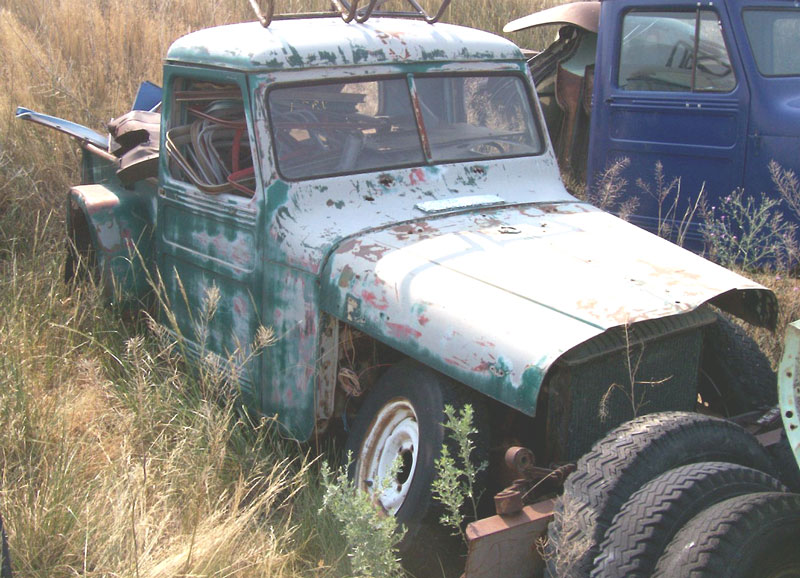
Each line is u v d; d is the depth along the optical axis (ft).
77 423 14.15
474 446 10.48
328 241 12.13
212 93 14.49
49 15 33.53
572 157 25.08
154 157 15.79
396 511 11.01
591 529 8.57
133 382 14.53
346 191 13.00
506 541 9.15
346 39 13.64
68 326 16.44
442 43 14.37
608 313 9.91
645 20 20.57
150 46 32.50
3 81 27.84
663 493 8.42
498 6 39.63
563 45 25.81
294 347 12.49
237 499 11.57
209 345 14.38
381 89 13.67
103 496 11.81
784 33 19.56
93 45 31.32
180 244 14.78
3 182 22.25
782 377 8.50
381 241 11.96
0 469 12.62
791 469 10.25
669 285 10.74
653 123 20.57
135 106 21.79
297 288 12.34
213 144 14.65
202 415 13.07
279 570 10.64
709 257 18.81
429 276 10.96
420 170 13.64
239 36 13.84
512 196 14.03
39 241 20.54
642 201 21.12
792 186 18.47
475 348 10.03
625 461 8.90
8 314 16.42
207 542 10.80
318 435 12.44
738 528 7.93
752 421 11.39
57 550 10.99
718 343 12.53
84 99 28.07
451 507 9.56
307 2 37.65
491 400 11.41
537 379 9.37
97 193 16.88
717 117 19.48
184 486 12.25
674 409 11.05
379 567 9.62
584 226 12.87
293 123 13.08
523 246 11.76
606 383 10.25
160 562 10.65
